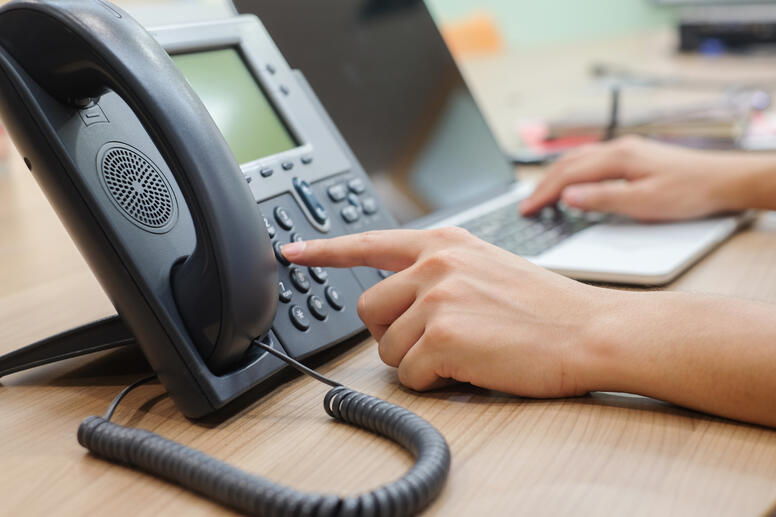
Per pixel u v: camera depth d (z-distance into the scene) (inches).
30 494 14.5
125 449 15.0
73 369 20.8
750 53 93.5
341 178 24.5
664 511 13.1
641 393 16.9
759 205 29.9
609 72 83.7
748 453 14.8
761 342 16.0
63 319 24.0
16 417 17.9
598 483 14.0
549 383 17.3
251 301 16.7
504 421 16.6
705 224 30.3
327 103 29.6
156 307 16.6
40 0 15.8
